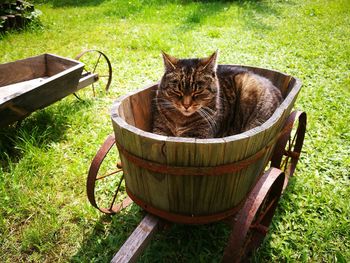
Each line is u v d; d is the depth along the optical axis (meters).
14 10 7.98
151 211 1.97
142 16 9.38
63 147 3.49
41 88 3.23
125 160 1.89
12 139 3.31
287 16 9.55
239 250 1.64
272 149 2.24
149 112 2.65
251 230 2.10
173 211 1.90
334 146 3.47
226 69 3.18
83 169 3.11
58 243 2.39
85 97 4.61
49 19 9.06
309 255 2.28
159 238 2.40
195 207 1.84
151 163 1.71
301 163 3.21
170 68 2.56
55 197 2.79
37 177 3.00
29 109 3.26
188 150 1.59
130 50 6.56
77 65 3.73
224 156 1.64
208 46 6.72
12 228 2.51
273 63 5.86
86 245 2.38
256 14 9.70
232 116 2.99
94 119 4.03
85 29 8.20
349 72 5.54
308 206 2.66
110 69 4.74
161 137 1.61
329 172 3.11
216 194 1.80
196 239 2.37
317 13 9.71
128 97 2.26
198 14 9.30
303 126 2.88
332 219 2.53
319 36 7.59
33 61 4.11
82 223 2.53
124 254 1.80
